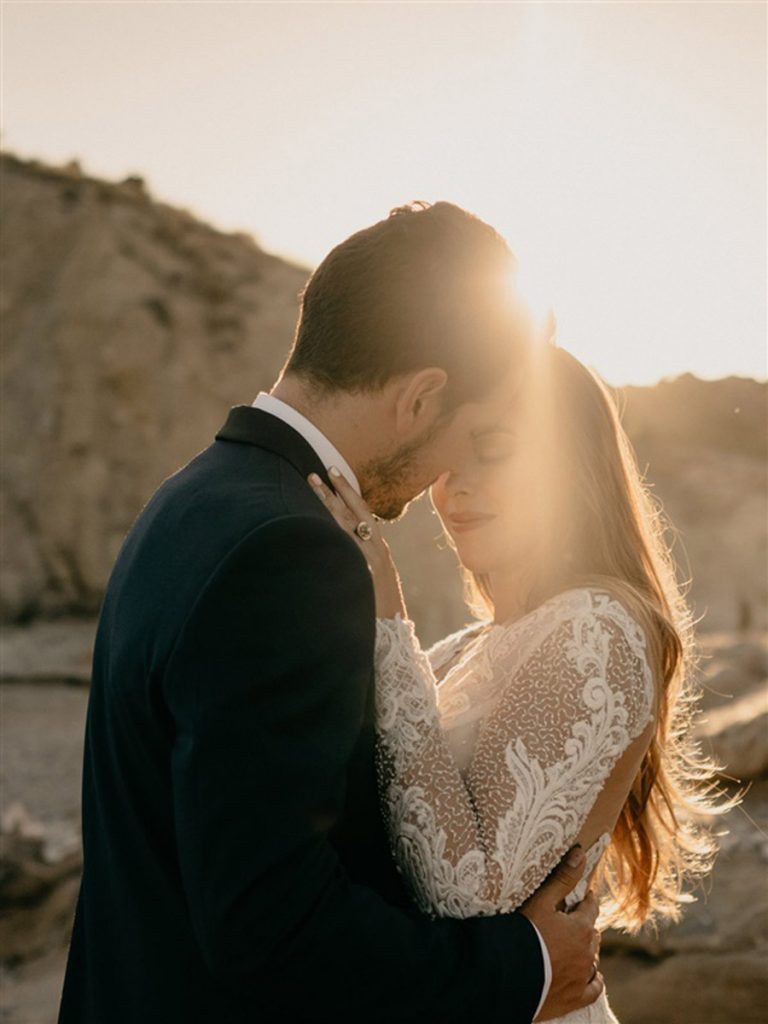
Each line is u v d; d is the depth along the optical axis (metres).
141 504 25.39
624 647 2.01
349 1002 1.58
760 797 7.52
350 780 1.80
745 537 47.94
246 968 1.51
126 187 30.25
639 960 5.32
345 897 1.59
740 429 63.19
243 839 1.49
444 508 2.36
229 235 30.66
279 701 1.54
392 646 1.95
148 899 1.68
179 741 1.54
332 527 1.65
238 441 1.83
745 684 11.58
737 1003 4.93
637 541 2.29
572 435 2.24
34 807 10.96
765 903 5.58
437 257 1.83
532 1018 1.80
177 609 1.58
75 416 25.69
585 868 2.08
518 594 2.32
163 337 26.92
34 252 27.77
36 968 7.08
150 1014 1.67
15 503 24.91
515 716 1.96
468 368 1.86
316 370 1.85
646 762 2.29
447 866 1.85
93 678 1.90
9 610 23.75
